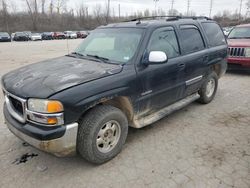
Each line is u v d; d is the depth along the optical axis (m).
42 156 3.27
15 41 36.94
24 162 3.14
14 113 2.84
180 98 4.34
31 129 2.57
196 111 4.79
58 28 66.38
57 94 2.51
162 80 3.65
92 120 2.81
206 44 4.78
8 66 10.62
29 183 2.75
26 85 2.75
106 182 2.74
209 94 5.20
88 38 4.28
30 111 2.58
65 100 2.52
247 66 7.69
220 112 4.73
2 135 3.82
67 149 2.66
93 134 2.82
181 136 3.75
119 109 3.14
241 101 5.37
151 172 2.89
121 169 2.96
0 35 36.19
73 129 2.62
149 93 3.48
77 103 2.59
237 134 3.81
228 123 4.22
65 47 21.89
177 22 4.20
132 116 3.37
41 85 2.67
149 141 3.61
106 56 3.57
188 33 4.36
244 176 2.79
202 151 3.32
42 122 2.53
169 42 3.88
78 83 2.69
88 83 2.74
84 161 3.15
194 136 3.75
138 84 3.26
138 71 3.25
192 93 4.74
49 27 65.75
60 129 2.54
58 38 44.62
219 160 3.11
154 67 3.48
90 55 3.76
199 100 5.12
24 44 27.86
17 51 18.44
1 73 8.77
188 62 4.13
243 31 8.70
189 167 2.97
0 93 6.09
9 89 2.86
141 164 3.05
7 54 16.12
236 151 3.31
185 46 4.20
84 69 3.10
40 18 68.19
